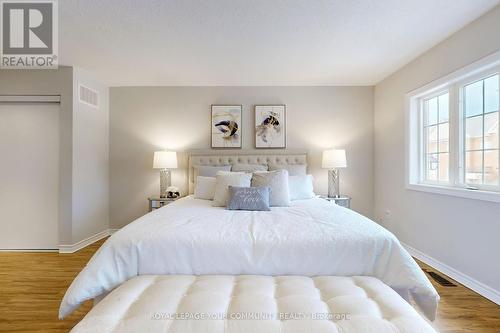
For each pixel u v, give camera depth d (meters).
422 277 1.54
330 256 1.62
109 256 1.61
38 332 1.77
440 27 2.42
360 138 4.15
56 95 3.34
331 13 2.19
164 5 2.08
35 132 3.41
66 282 2.50
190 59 3.13
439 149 2.96
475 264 2.29
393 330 1.07
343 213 2.30
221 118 4.13
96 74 3.63
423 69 2.98
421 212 3.03
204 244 1.63
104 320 1.14
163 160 3.81
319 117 4.15
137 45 2.77
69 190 3.35
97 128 3.87
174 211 2.43
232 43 2.72
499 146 2.19
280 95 4.15
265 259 1.61
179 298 1.31
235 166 3.88
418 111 3.23
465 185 2.52
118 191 4.14
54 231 3.43
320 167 4.15
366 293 1.38
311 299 1.29
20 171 3.43
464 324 1.82
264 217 2.19
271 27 2.41
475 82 2.43
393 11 2.17
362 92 4.15
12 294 2.27
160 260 1.62
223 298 1.31
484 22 2.20
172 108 4.14
